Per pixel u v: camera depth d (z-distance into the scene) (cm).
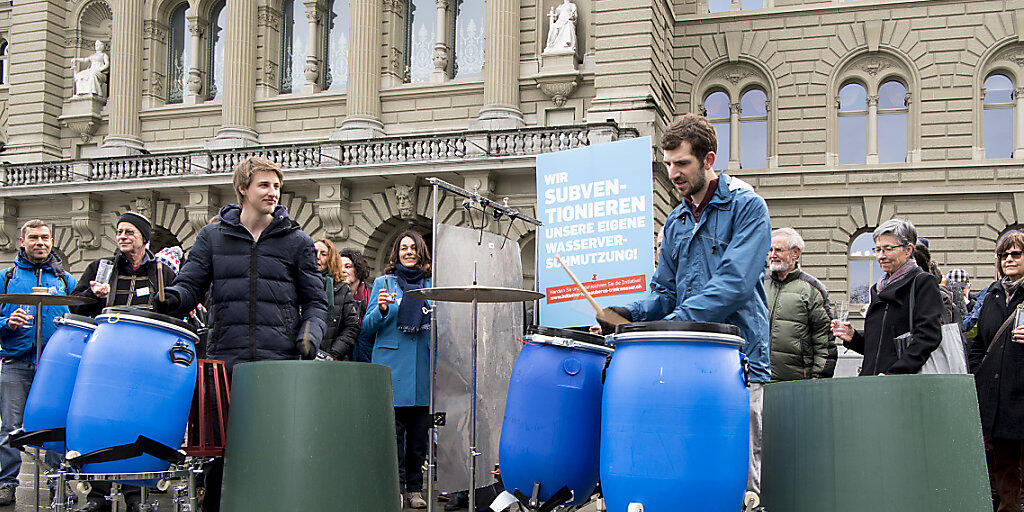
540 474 563
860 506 453
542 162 881
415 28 2738
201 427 578
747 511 517
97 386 529
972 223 2412
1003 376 729
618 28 2373
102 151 2841
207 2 2922
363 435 523
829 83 2542
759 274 499
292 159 2588
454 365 742
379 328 878
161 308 577
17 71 3002
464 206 764
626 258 833
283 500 498
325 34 2831
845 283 2484
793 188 2534
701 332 454
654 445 445
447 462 733
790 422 490
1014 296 743
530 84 2506
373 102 2642
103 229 2798
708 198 522
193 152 2670
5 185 2862
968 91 2450
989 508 465
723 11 2644
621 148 843
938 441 452
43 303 704
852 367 1594
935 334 616
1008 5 2441
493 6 2511
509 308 815
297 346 600
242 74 2761
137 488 771
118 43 2877
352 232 2570
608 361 513
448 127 2602
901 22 2506
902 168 2462
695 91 2647
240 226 601
